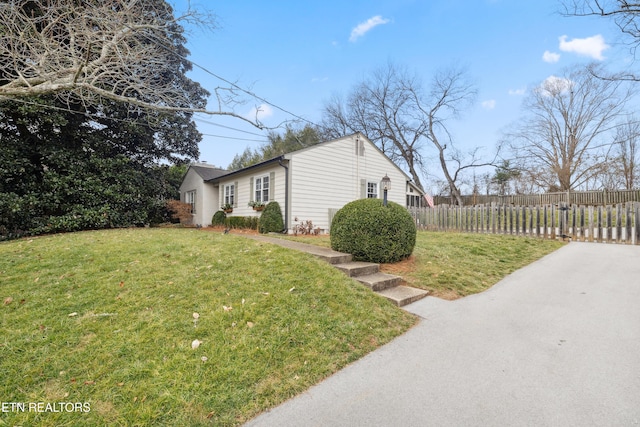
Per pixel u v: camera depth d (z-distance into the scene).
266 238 7.57
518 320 3.50
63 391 2.09
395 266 5.50
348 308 3.57
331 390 2.27
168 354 2.51
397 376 2.44
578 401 2.06
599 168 19.88
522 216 9.04
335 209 12.22
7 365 2.31
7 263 4.57
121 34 5.55
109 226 11.30
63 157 9.98
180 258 4.78
